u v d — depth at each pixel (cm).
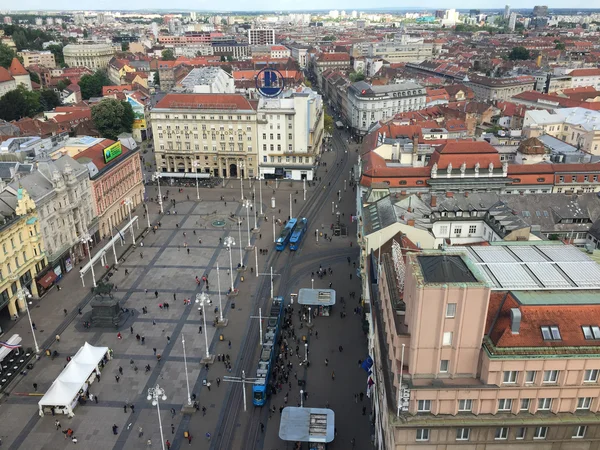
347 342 9831
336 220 15788
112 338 9950
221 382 8788
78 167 13300
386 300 6919
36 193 11494
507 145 16625
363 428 7731
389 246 9262
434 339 5344
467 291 5125
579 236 10900
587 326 5491
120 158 15538
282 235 14075
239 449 7400
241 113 19100
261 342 9475
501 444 5625
